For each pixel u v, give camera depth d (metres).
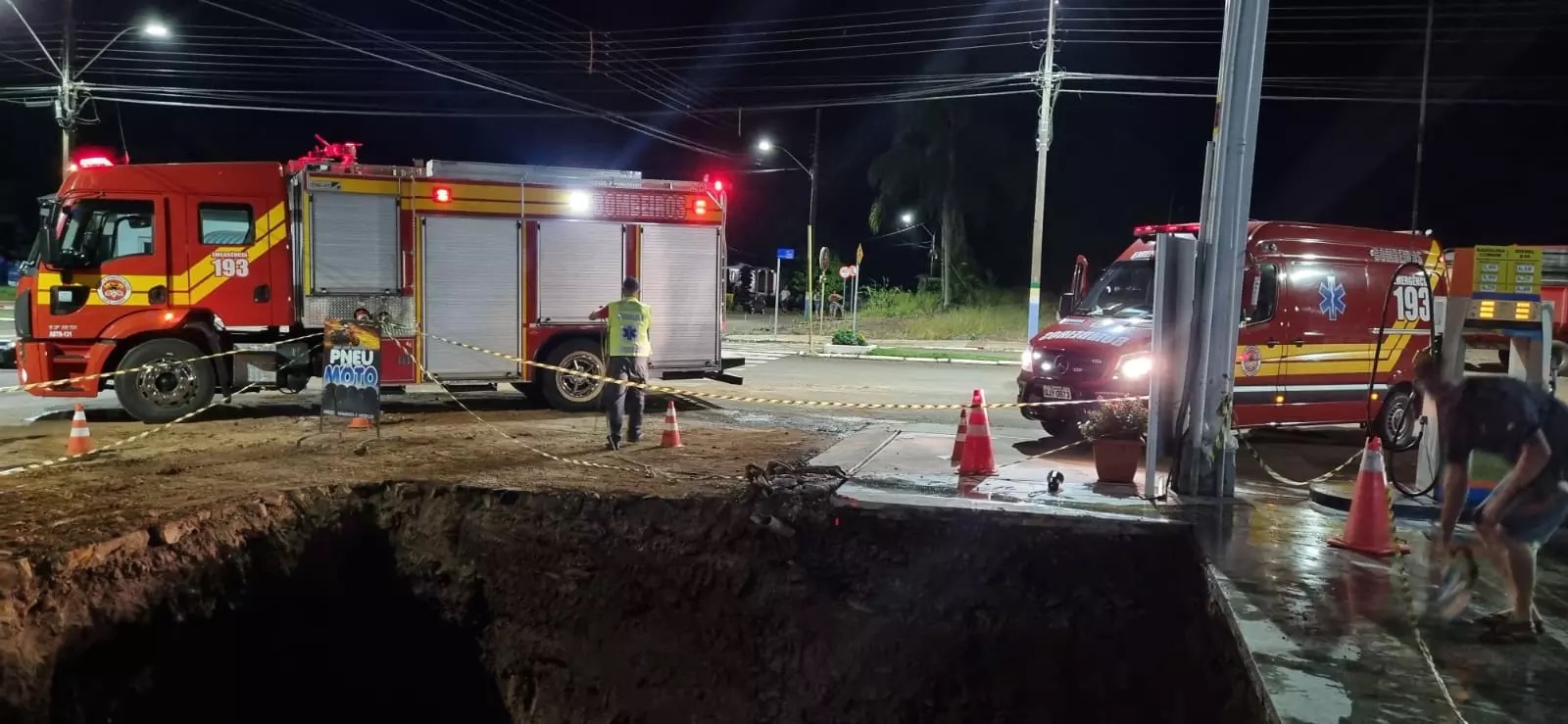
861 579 7.32
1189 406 7.78
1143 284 10.48
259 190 11.05
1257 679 4.49
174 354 10.88
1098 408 9.55
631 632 7.52
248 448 9.38
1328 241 10.32
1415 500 7.44
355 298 11.20
